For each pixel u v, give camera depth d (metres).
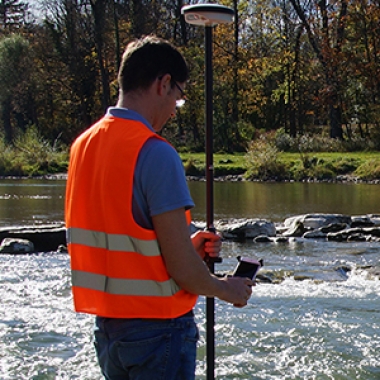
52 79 46.47
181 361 2.37
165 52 2.42
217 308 6.34
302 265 8.72
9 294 6.94
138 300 2.29
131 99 2.42
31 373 4.73
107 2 39.94
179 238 2.24
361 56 38.91
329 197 19.47
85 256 2.37
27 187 24.17
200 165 31.25
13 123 51.19
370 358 5.09
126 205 2.26
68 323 5.84
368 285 7.45
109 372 2.44
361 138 36.56
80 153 2.46
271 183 26.42
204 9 2.83
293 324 5.87
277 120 52.38
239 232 11.23
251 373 4.78
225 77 42.44
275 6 44.69
